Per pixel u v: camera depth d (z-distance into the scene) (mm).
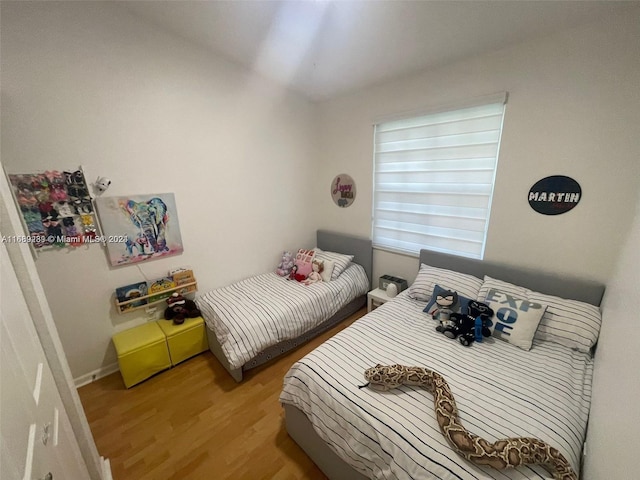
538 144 1847
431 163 2434
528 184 1930
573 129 1707
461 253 2396
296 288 2707
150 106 2168
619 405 850
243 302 2404
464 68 2084
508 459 928
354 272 3039
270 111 2908
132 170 2156
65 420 1011
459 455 1004
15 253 866
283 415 1843
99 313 2174
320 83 2773
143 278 2342
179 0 1844
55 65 1771
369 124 2799
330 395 1332
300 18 1898
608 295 1579
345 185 3195
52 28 1734
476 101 2031
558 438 1070
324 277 2854
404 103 2492
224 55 2473
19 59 1660
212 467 1519
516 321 1718
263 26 2041
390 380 1294
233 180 2750
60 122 1830
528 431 1099
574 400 1265
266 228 3119
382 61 2221
